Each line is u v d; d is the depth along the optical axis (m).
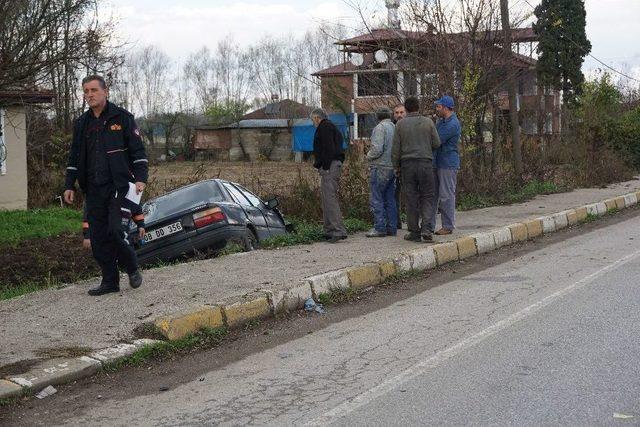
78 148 7.41
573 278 9.23
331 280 8.46
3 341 6.33
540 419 4.64
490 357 5.99
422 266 10.04
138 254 10.43
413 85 16.06
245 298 7.42
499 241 12.12
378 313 7.77
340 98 21.31
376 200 11.55
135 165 7.40
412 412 4.84
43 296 7.80
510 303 7.96
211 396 5.33
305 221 14.56
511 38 17.47
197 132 59.53
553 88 43.53
